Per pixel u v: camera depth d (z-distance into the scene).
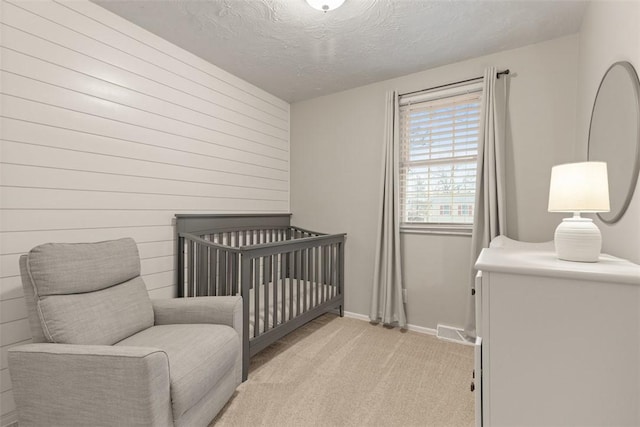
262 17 1.99
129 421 1.13
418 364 2.14
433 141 2.76
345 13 1.94
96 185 1.91
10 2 1.56
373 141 3.06
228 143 2.84
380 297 2.97
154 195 2.24
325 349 2.38
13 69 1.57
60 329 1.31
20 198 1.60
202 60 2.58
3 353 1.54
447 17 1.97
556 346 0.89
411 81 2.84
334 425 1.53
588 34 1.84
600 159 1.46
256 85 3.12
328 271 3.08
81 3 1.83
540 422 0.92
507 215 2.39
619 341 0.83
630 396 0.82
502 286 0.95
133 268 1.79
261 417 1.58
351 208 3.21
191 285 2.33
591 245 0.99
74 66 1.80
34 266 1.35
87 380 1.16
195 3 1.86
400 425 1.53
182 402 1.24
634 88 1.08
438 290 2.71
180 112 2.41
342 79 2.97
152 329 1.69
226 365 1.56
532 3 1.83
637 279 0.80
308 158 3.51
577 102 2.12
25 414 1.22
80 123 1.83
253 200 3.13
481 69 2.50
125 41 2.05
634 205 1.07
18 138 1.59
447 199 2.70
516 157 2.36
